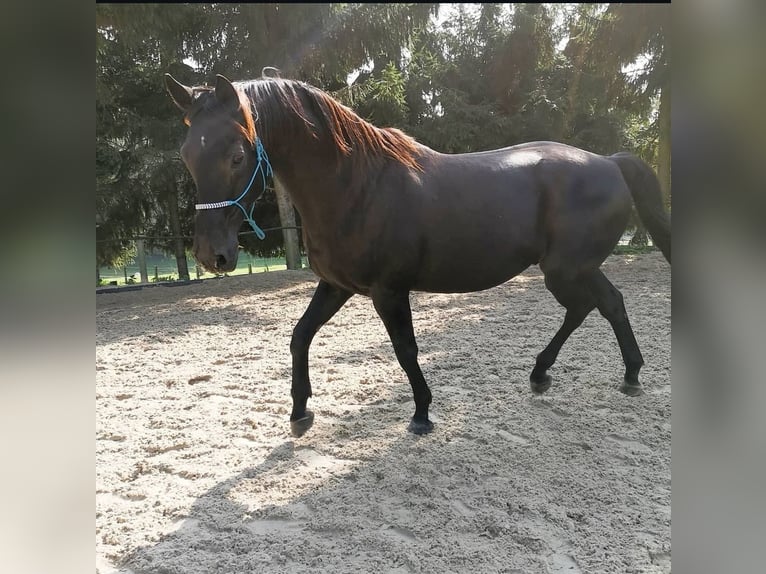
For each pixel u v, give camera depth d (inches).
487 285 104.6
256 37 308.0
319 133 89.0
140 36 289.0
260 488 87.6
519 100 460.4
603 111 455.8
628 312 197.5
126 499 86.9
